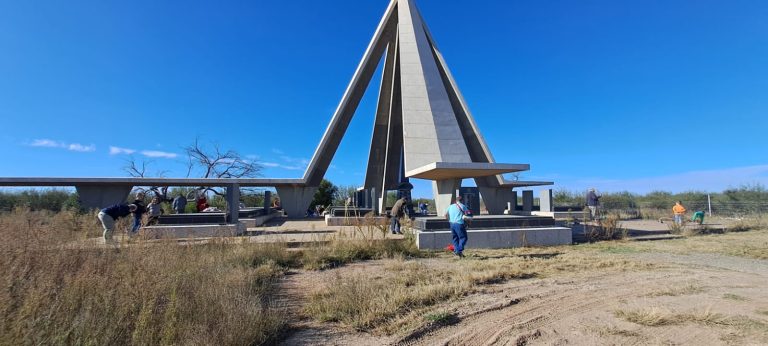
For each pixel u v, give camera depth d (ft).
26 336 10.68
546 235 41.39
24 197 84.02
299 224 61.41
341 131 78.84
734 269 27.55
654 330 15.03
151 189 83.76
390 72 82.58
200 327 13.00
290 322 16.42
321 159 77.66
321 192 110.93
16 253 16.14
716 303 18.61
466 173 46.73
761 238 45.96
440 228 39.88
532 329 15.37
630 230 55.72
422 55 66.69
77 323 11.64
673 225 54.60
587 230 48.67
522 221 42.83
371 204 71.61
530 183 80.59
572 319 16.53
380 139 86.58
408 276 24.48
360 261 31.86
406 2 71.72
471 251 37.09
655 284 22.79
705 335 14.39
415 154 58.49
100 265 17.06
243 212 62.28
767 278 24.47
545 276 25.17
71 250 18.56
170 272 18.30
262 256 29.96
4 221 25.20
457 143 59.82
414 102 62.08
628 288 21.84
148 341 12.01
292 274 26.86
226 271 22.18
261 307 16.26
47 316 11.56
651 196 116.47
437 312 17.31
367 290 19.52
